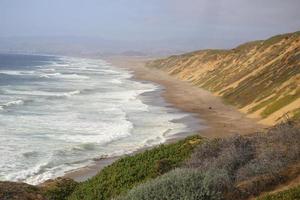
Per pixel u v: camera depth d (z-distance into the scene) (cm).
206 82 9412
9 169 2720
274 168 1084
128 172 1551
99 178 1619
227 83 7869
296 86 4988
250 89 6222
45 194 1534
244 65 8612
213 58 11425
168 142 3603
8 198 1406
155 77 12719
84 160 3016
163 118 4919
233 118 4959
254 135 1558
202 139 1825
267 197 902
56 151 3212
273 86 5619
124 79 11481
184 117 5022
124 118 4803
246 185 1012
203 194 925
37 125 4194
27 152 3142
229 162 1262
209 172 1050
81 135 3803
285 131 1388
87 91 7794
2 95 6675
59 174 2673
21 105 5525
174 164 1516
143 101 6556
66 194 1582
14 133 3772
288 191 902
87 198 1450
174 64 15325
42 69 14725
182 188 952
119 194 1355
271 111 4750
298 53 6309
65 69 15500
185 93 7944
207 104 6275
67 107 5547
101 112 5209
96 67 18338
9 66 15675
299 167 1056
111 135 3834
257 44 9788
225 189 997
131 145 3481
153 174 1480
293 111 4134
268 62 7400
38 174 2656
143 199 987
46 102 5966
